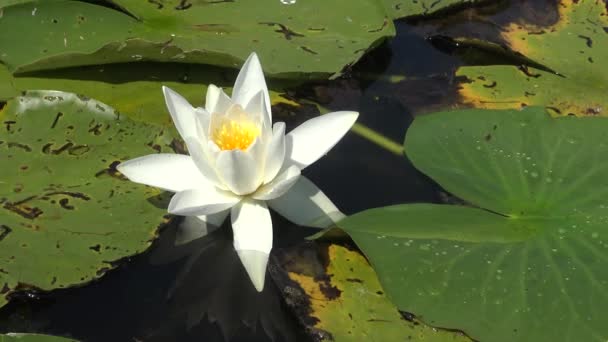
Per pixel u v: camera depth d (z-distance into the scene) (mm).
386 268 937
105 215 958
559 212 964
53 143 988
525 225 958
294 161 977
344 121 983
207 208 949
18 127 994
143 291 949
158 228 955
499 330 915
